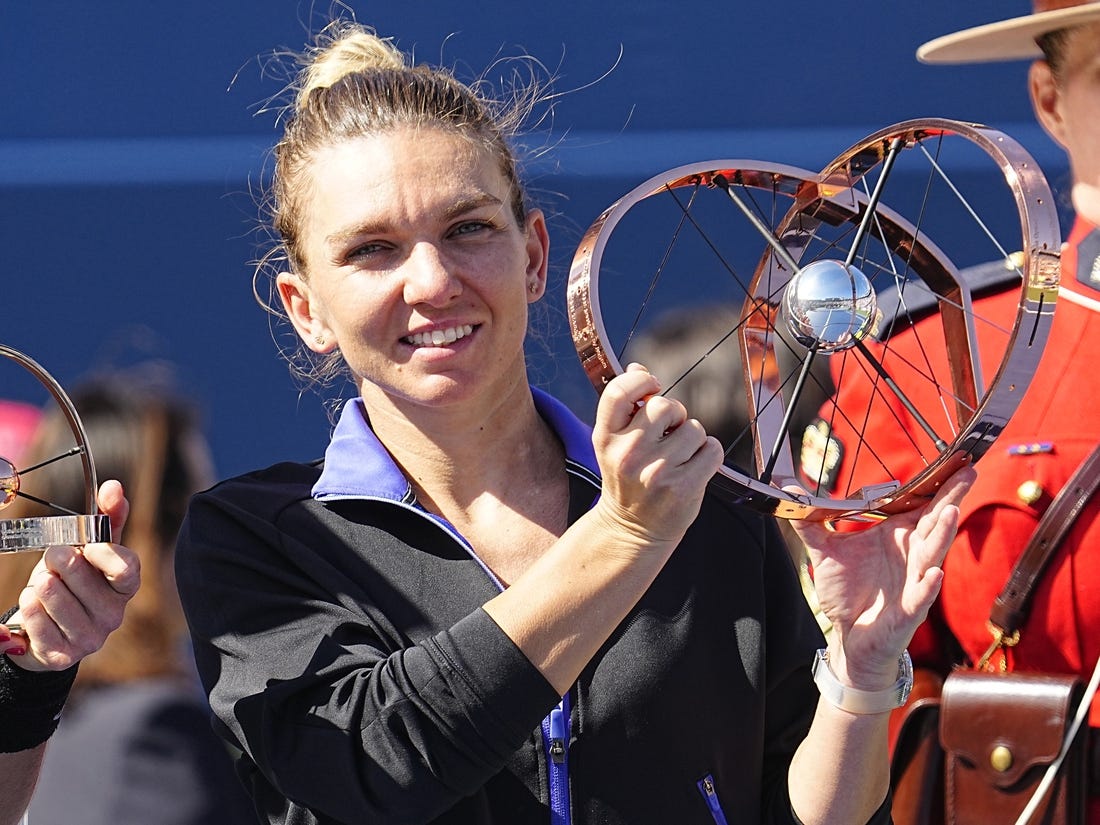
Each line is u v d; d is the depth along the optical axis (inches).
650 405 237.5
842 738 277.9
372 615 271.0
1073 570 340.2
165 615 376.8
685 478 238.2
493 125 283.1
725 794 277.9
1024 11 680.4
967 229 671.1
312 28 703.7
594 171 689.6
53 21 720.3
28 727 273.3
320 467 305.7
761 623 286.2
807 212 292.0
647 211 685.9
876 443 360.8
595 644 242.7
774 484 288.7
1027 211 247.3
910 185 676.1
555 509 290.4
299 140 279.9
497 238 271.1
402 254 267.4
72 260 719.7
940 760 348.8
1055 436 349.7
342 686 256.7
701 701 276.7
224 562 279.3
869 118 693.3
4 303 716.0
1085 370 352.2
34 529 259.6
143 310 716.7
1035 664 345.1
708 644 280.4
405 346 269.1
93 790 350.3
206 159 719.1
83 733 357.1
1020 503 346.6
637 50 692.7
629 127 693.9
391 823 246.2
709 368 450.3
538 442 295.9
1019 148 253.8
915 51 689.0
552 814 267.0
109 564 258.7
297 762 254.8
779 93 693.9
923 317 366.0
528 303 298.4
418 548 278.7
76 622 261.9
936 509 271.6
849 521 278.2
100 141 723.4
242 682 266.8
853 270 262.1
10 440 565.3
